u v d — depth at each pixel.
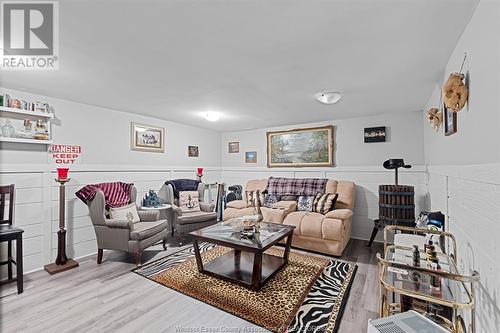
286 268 2.70
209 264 2.69
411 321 1.12
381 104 3.23
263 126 4.90
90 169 3.25
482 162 1.19
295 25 1.43
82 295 2.13
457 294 1.61
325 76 2.24
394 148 3.74
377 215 3.85
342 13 1.31
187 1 1.20
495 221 1.06
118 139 3.59
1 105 2.46
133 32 1.49
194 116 3.99
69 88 2.57
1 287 2.28
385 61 1.92
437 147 2.43
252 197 4.39
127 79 2.31
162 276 2.49
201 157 5.09
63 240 2.75
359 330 1.68
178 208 3.72
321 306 1.96
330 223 3.15
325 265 2.80
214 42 1.62
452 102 1.45
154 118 4.11
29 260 2.67
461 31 1.47
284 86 2.51
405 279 1.36
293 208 3.88
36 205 2.74
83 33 1.50
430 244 1.68
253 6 1.25
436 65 1.98
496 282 1.06
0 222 2.33
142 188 3.91
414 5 1.24
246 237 2.45
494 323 1.08
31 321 1.77
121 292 2.18
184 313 1.88
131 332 1.65
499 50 1.00
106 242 2.85
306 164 4.50
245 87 2.53
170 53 1.78
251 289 2.21
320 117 4.03
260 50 1.74
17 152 2.64
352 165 4.08
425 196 3.46
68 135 3.04
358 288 2.27
